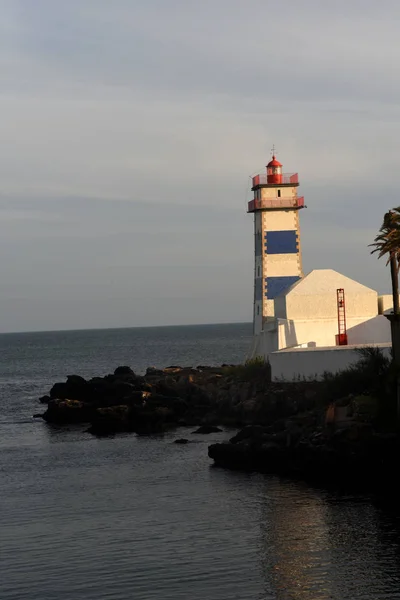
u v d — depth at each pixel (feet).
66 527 211.82
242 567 179.22
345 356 313.94
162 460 285.64
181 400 382.01
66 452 313.12
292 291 360.48
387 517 206.49
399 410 249.34
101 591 169.37
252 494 232.94
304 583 170.09
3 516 224.12
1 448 328.29
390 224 305.12
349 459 241.14
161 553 189.16
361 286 364.99
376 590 165.78
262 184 417.69
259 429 279.28
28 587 172.65
